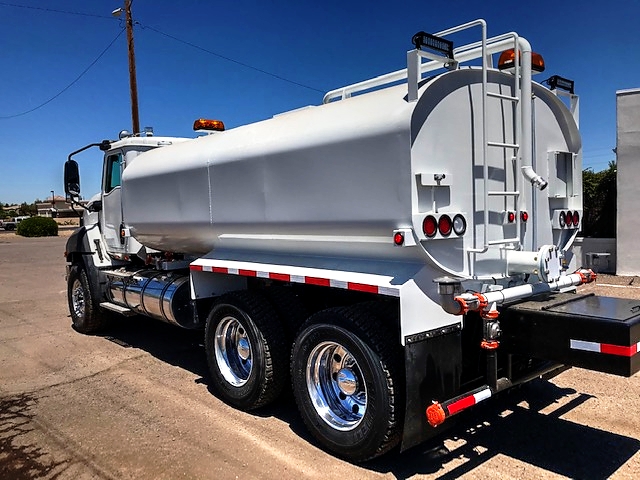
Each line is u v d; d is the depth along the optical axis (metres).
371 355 3.39
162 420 4.51
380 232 3.50
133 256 7.24
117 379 5.67
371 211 3.49
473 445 3.88
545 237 4.25
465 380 3.79
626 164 11.71
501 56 3.83
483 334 3.34
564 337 3.18
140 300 6.31
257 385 4.43
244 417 4.54
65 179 7.41
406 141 3.24
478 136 3.65
